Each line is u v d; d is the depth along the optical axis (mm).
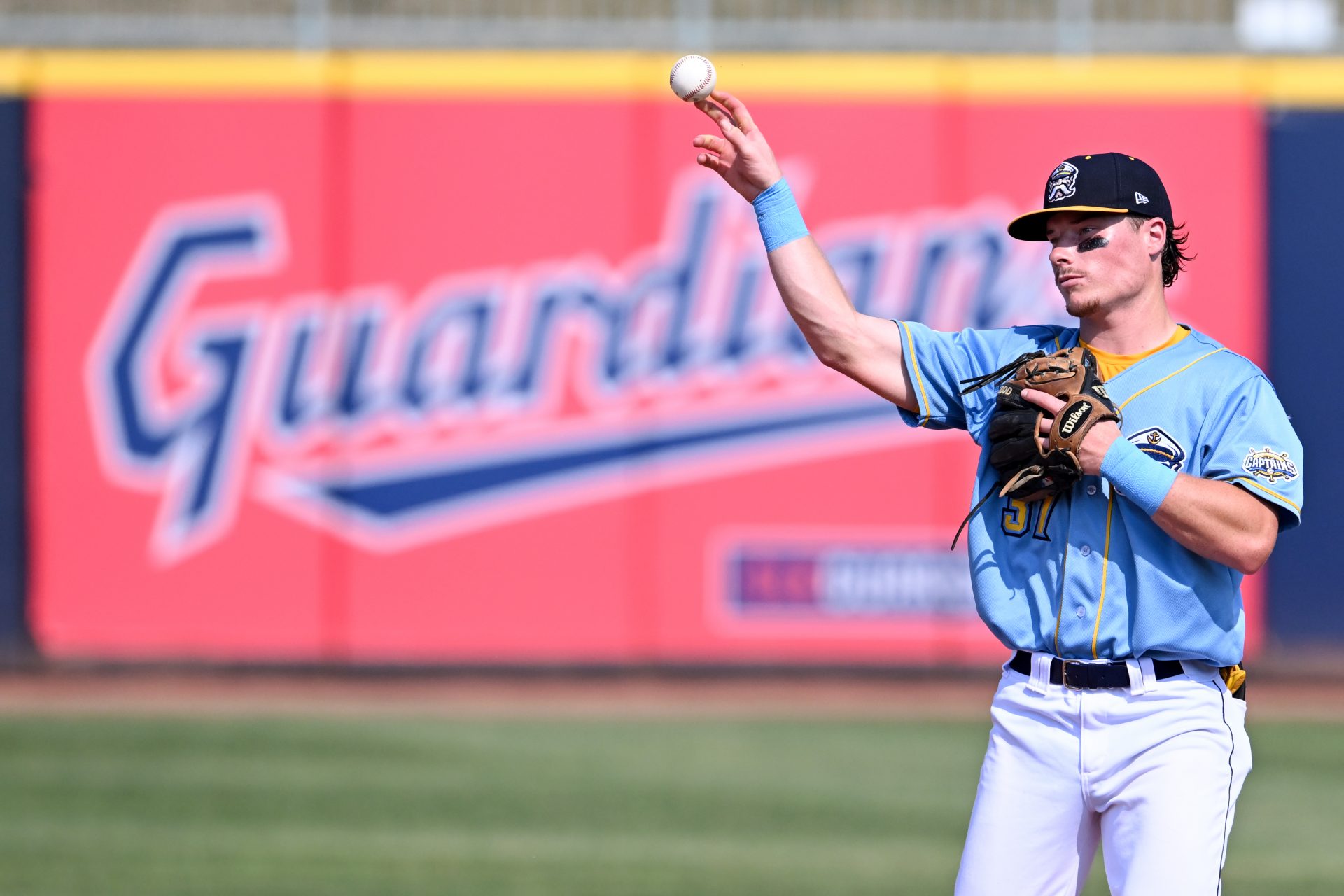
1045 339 12273
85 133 39562
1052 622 11406
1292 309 39094
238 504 39688
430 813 25766
